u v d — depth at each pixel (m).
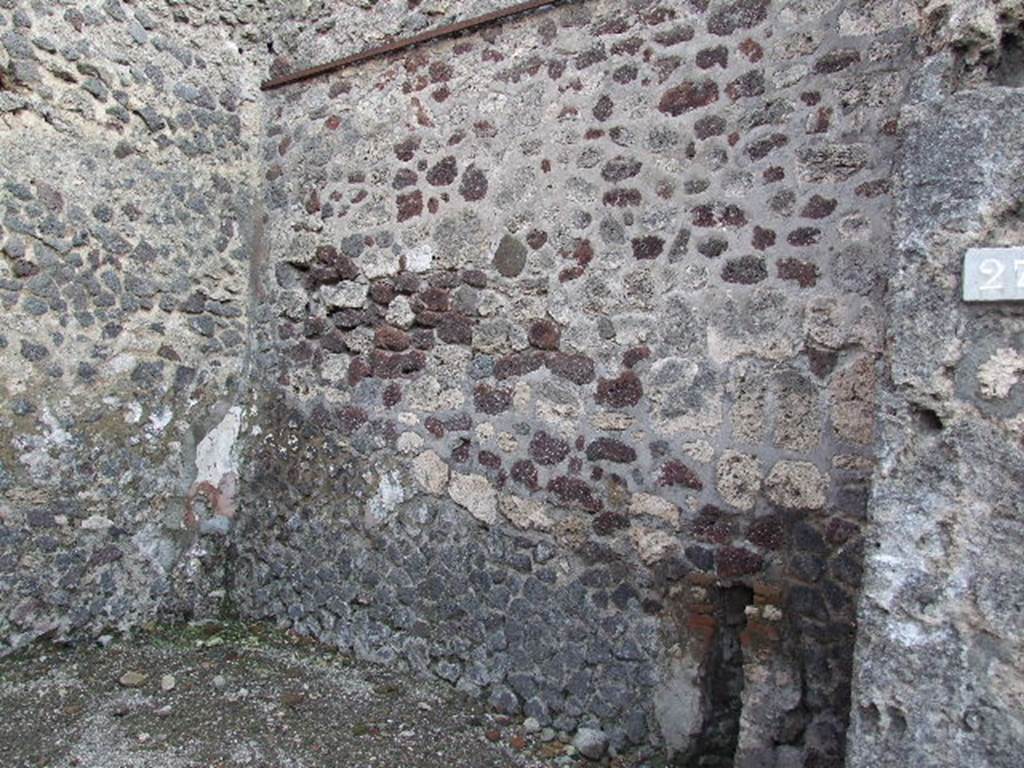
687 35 2.91
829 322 2.62
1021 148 1.80
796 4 2.71
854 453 2.56
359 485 3.66
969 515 1.80
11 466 3.24
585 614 3.05
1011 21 1.89
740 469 2.76
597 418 3.05
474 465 3.35
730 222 2.81
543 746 3.01
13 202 3.24
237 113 4.07
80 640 3.45
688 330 2.87
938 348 1.85
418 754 2.89
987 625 1.76
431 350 3.49
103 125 3.54
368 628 3.58
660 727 2.87
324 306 3.84
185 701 3.11
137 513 3.65
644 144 2.98
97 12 3.51
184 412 3.83
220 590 3.97
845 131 2.62
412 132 3.58
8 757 2.67
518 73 3.28
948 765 1.78
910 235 1.90
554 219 3.17
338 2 3.85
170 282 3.78
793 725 2.60
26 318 3.29
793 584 2.64
